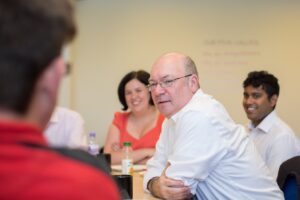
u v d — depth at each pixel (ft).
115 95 12.99
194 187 5.20
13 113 1.62
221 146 5.17
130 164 7.07
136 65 12.99
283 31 12.98
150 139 9.31
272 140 8.24
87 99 12.97
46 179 1.51
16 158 1.52
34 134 1.63
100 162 1.95
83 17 12.96
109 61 12.98
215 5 12.97
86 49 12.96
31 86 1.64
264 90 8.75
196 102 5.49
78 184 1.54
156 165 6.08
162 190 5.16
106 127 13.00
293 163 5.99
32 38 1.60
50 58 1.66
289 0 12.92
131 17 12.99
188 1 12.97
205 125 5.12
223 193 5.35
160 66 5.68
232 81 12.92
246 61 12.95
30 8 1.62
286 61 12.97
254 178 5.41
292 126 12.95
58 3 1.71
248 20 12.97
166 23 12.98
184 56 5.80
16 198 1.45
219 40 12.96
